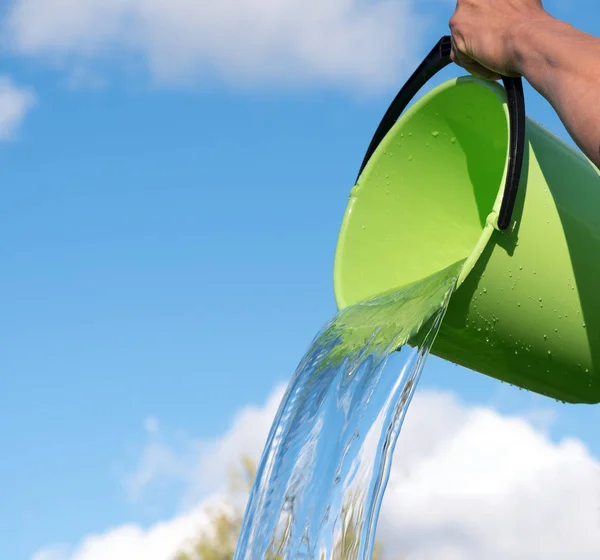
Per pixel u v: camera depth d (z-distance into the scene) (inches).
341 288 70.7
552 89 47.4
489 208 70.0
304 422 66.1
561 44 48.0
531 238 56.9
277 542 62.6
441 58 63.1
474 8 55.1
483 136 66.5
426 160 70.0
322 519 61.0
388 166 70.9
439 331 61.1
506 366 62.1
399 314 62.1
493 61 53.5
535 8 53.6
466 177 69.7
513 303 57.7
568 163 59.8
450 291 56.6
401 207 71.2
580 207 58.4
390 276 70.9
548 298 57.7
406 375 58.6
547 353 59.6
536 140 59.3
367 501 58.6
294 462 65.0
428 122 68.4
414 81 66.7
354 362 64.4
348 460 61.2
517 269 56.9
